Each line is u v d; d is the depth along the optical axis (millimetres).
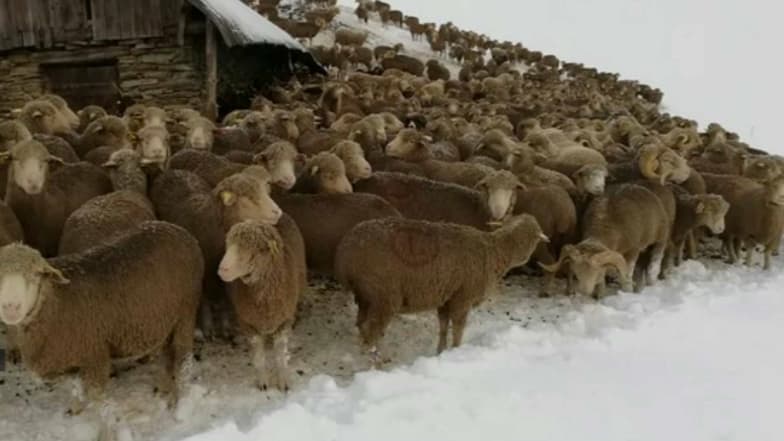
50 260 5641
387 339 8086
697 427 5773
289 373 7152
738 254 11812
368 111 18172
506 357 7051
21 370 6914
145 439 5895
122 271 5855
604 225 9438
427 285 7078
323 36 35062
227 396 6617
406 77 26000
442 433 5551
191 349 6598
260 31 19797
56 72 19250
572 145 13156
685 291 9500
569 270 9617
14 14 18609
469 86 26984
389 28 40000
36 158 7875
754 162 12539
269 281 6383
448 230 7277
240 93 21719
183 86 19172
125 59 19000
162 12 18766
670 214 10539
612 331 7684
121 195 7531
